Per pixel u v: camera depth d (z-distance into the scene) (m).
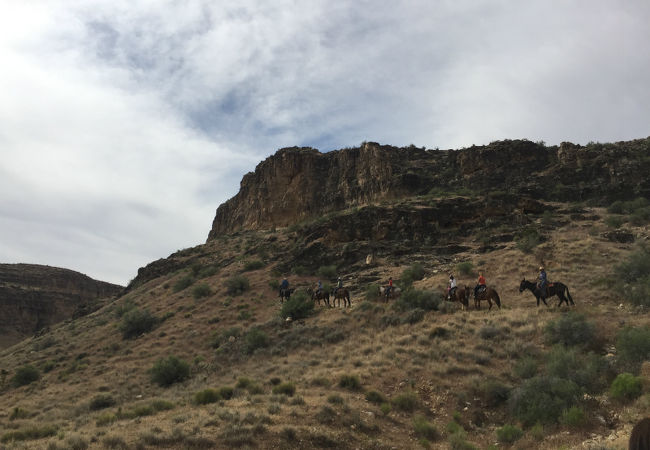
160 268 76.50
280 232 69.75
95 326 55.16
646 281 24.22
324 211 72.88
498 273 34.56
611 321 20.83
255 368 25.92
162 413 16.34
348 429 13.52
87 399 27.11
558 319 20.75
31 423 22.84
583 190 56.16
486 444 13.46
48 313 150.62
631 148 60.53
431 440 13.76
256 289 47.62
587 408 13.89
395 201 58.31
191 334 38.62
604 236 39.53
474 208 49.88
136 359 36.34
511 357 19.48
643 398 13.23
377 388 17.72
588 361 16.72
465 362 19.55
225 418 13.62
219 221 108.44
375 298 34.50
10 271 157.12
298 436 12.33
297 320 33.94
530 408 14.45
